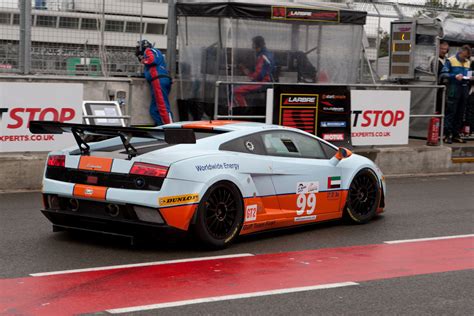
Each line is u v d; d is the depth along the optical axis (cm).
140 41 1473
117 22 1469
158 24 1534
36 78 1220
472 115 1723
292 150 839
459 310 560
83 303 541
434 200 1155
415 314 546
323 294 591
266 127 827
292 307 552
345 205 897
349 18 1542
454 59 1641
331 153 890
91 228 737
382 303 572
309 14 1491
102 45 1449
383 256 746
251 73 1479
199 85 1519
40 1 1364
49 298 552
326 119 1364
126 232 712
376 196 932
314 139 878
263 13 1447
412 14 1814
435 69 1677
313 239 821
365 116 1413
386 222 946
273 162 798
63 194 732
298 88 1330
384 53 1792
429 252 773
